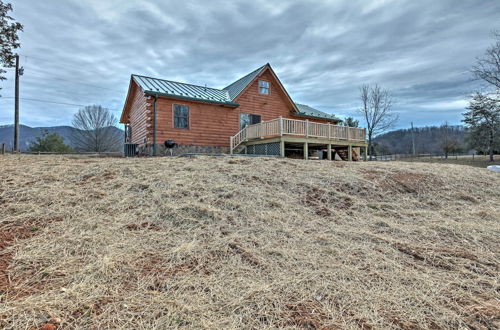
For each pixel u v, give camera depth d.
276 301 2.02
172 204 4.00
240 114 13.90
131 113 15.48
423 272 2.53
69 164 6.11
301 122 11.46
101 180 4.93
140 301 1.97
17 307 1.82
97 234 3.07
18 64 15.63
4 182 4.49
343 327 1.74
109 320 1.75
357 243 3.21
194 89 13.74
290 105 15.76
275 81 15.03
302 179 5.82
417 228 3.80
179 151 11.94
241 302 2.00
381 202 4.98
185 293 2.09
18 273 2.27
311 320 1.81
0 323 1.67
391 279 2.38
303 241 3.22
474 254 2.95
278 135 10.91
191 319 1.79
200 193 4.50
